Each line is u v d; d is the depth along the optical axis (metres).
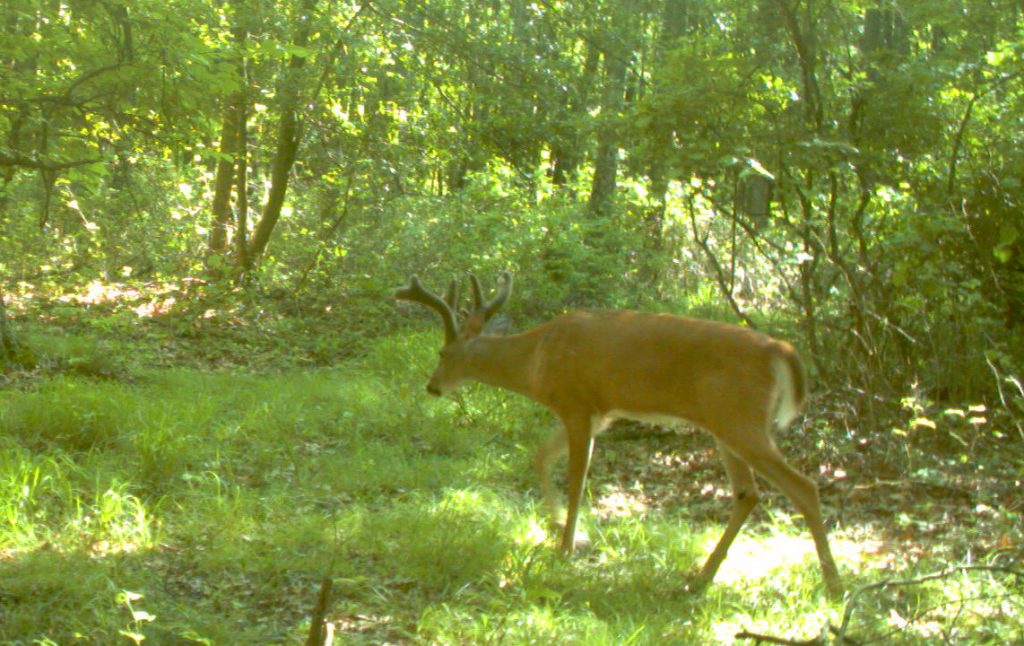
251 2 13.29
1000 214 8.49
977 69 8.55
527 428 8.49
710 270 14.02
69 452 6.84
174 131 9.27
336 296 14.64
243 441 7.68
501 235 12.89
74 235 15.92
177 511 6.00
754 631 4.68
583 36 14.80
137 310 13.88
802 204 8.75
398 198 15.53
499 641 4.39
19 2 8.20
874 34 11.03
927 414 7.87
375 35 15.26
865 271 8.40
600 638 4.46
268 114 16.12
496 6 15.83
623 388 5.70
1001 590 5.18
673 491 7.27
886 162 8.72
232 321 13.47
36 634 4.31
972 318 8.14
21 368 9.39
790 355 5.29
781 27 8.52
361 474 6.99
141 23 8.16
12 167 9.84
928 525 6.23
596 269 13.26
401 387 9.41
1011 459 7.22
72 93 9.00
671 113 8.40
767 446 5.24
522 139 15.56
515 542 5.87
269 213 15.70
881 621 4.71
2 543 5.21
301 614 4.78
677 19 14.38
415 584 5.17
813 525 5.18
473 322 6.68
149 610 4.57
